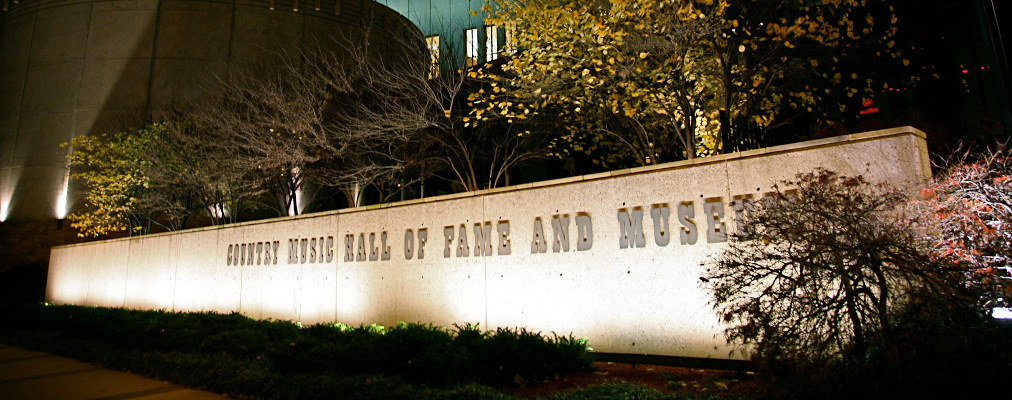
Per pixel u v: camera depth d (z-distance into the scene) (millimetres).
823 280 5363
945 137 11180
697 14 9906
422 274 10234
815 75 12672
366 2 28969
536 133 15930
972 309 4547
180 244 16203
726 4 9914
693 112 11875
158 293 16641
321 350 7418
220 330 10461
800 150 6918
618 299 7969
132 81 27500
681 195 7691
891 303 5027
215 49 27547
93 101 27641
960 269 4672
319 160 17359
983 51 15148
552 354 6742
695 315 7316
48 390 7605
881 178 6328
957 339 4426
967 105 14984
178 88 27234
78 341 11242
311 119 17078
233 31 27672
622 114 12844
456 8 27578
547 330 8523
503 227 9305
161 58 27594
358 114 16766
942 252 5227
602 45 10805
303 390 6387
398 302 10500
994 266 5613
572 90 12094
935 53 15320
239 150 18625
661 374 6891
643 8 10000
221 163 18234
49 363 9875
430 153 16031
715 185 7445
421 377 6496
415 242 10492
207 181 18547
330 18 28281
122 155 21891
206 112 21391
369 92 17781
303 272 12484
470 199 9852
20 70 29078
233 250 14422
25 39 29406
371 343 7543
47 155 27766
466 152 14906
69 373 8867
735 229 7137
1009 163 7516
